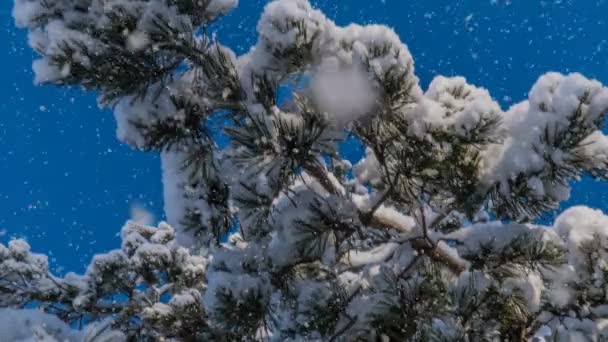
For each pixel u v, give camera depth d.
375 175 3.41
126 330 4.68
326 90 2.56
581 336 2.98
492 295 2.81
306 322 2.91
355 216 2.90
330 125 2.58
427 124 2.55
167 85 2.84
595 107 2.47
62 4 2.80
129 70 2.71
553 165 2.55
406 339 2.83
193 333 3.89
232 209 3.07
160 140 2.84
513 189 2.61
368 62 2.48
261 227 3.07
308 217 2.82
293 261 3.06
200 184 2.97
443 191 2.90
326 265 3.17
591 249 3.12
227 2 2.92
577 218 3.30
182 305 3.90
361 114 2.62
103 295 4.87
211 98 2.74
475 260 2.86
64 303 5.00
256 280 2.99
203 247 3.08
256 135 2.44
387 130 2.65
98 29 2.68
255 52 2.81
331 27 2.79
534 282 3.02
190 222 2.99
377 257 3.39
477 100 2.50
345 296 2.98
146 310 3.92
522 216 2.86
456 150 2.58
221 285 2.95
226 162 2.97
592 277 3.08
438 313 2.76
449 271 3.34
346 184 3.77
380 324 2.84
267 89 2.66
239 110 2.73
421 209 3.00
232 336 3.63
